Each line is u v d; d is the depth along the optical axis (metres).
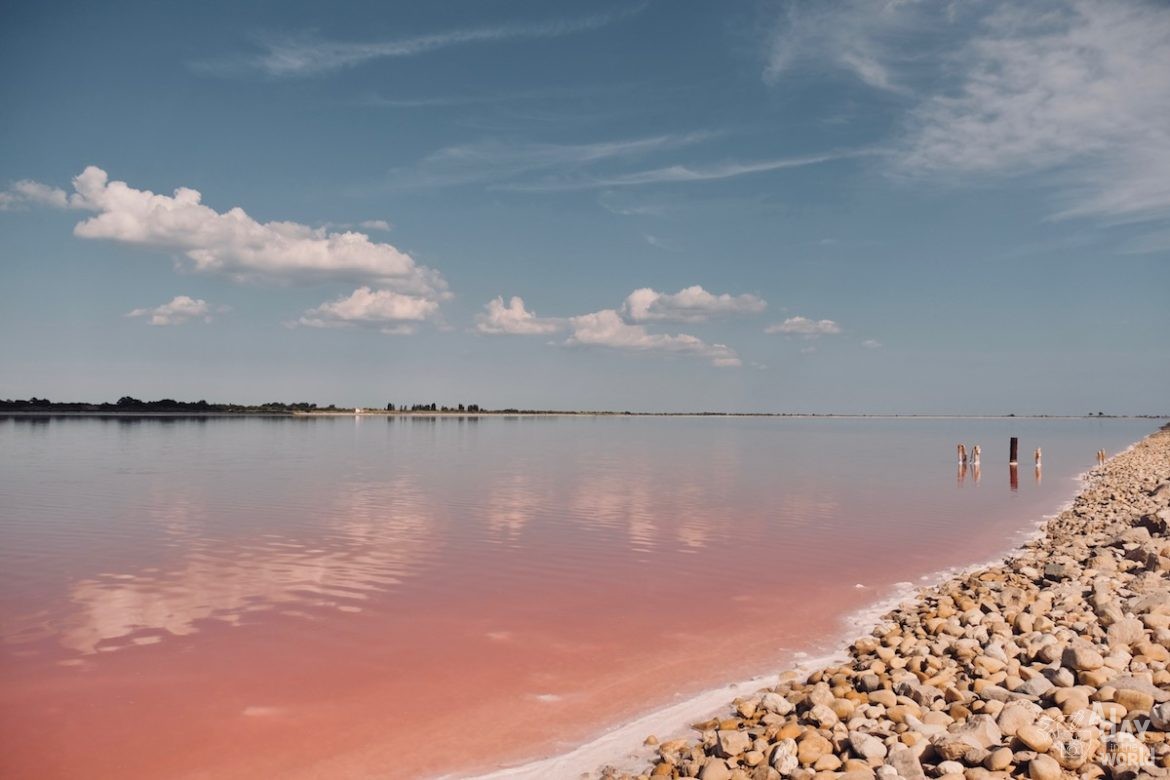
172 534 22.48
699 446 79.00
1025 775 7.59
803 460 58.03
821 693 9.90
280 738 9.58
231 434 84.00
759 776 8.12
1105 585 14.47
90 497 30.33
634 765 8.86
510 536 22.98
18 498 29.92
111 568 18.14
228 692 10.96
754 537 23.39
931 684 10.24
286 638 13.33
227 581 17.06
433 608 15.27
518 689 11.23
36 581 16.89
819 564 19.69
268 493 32.19
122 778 8.53
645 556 20.39
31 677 11.42
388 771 8.78
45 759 8.94
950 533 24.73
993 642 11.54
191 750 9.22
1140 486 33.78
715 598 16.28
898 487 38.91
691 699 10.86
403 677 11.62
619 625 14.33
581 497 32.47
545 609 15.33
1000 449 79.06
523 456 57.50
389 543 21.62
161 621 14.15
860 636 13.77
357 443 71.12
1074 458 65.00
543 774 8.70
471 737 9.65
